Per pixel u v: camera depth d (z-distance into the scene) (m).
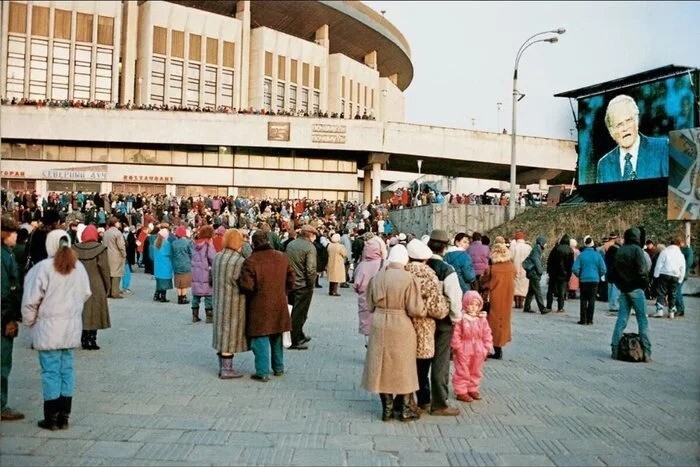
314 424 6.04
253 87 49.25
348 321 13.33
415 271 6.25
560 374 8.62
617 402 7.13
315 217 35.50
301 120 48.00
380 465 4.95
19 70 36.94
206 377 7.96
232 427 5.88
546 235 29.38
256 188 49.22
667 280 15.02
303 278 10.11
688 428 6.13
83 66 38.41
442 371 6.47
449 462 5.07
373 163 51.50
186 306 15.05
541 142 57.34
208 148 47.59
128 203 34.66
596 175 29.17
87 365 8.55
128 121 43.00
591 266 13.44
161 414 6.26
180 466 4.85
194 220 31.70
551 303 15.84
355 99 57.69
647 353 9.58
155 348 9.86
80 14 36.91
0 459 4.94
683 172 18.33
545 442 5.65
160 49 44.69
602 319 14.61
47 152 43.06
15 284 6.28
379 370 6.07
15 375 7.97
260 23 52.59
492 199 41.72
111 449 5.21
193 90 46.41
